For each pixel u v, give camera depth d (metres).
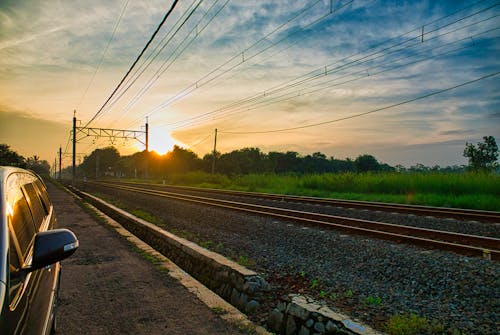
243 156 104.31
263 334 3.79
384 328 3.83
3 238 1.86
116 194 28.88
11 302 1.62
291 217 11.64
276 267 6.38
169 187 40.59
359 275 5.93
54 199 22.45
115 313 4.19
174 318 4.08
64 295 4.77
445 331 3.78
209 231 10.14
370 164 76.44
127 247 7.80
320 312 3.84
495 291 4.93
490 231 9.77
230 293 5.44
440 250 7.35
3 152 59.66
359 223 10.88
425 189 21.23
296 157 116.06
